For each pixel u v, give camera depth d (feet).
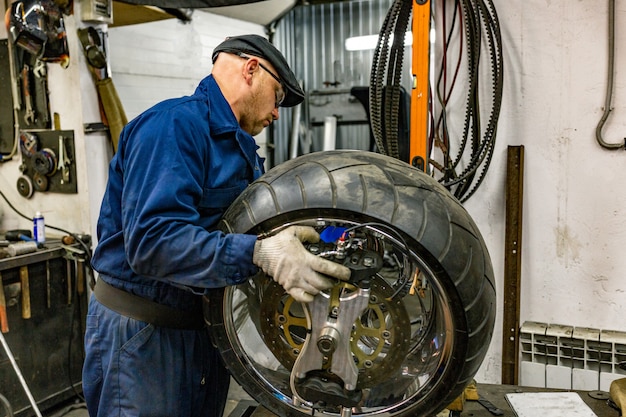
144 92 11.85
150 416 4.27
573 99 6.97
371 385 3.47
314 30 16.78
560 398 5.72
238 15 14.10
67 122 9.14
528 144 7.24
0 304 7.91
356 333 3.48
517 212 7.18
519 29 7.06
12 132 9.73
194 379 4.48
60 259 8.86
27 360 8.46
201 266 3.36
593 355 7.12
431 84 7.66
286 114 17.07
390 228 3.17
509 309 7.35
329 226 3.47
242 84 4.36
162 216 3.56
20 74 9.37
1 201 10.08
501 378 7.66
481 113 7.37
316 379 3.40
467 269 3.20
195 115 4.02
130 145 4.06
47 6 8.48
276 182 3.43
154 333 4.29
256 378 3.68
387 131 7.08
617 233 7.01
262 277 3.92
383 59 6.91
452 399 3.40
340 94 16.47
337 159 3.50
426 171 6.77
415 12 6.55
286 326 3.62
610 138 6.89
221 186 4.17
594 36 6.77
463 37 7.25
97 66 8.98
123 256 4.32
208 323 3.65
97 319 4.46
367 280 3.23
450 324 3.25
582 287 7.27
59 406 9.02
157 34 12.05
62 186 9.31
